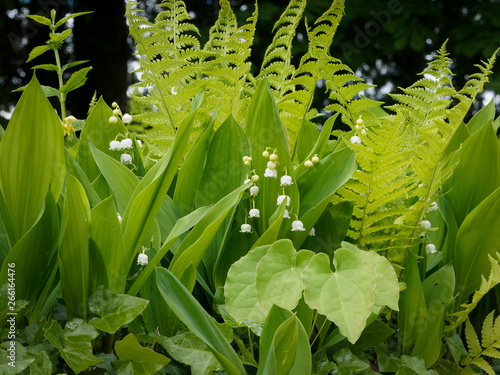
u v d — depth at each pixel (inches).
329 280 16.3
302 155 26.1
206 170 22.1
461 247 21.9
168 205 22.1
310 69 24.5
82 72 25.6
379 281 16.6
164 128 25.7
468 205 23.2
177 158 18.8
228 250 21.1
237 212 22.4
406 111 23.4
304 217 20.6
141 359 17.0
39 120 17.2
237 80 25.2
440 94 24.1
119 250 17.8
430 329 20.4
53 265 18.3
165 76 24.2
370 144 20.0
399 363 20.1
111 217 17.5
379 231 22.5
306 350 15.5
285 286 16.8
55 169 17.9
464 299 22.4
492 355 20.5
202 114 25.0
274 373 15.2
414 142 24.5
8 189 17.4
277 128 21.5
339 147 24.2
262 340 16.1
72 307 17.6
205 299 21.7
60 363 18.4
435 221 25.1
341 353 19.4
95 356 16.9
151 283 19.7
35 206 17.8
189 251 18.2
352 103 24.8
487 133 22.2
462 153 22.9
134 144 25.0
